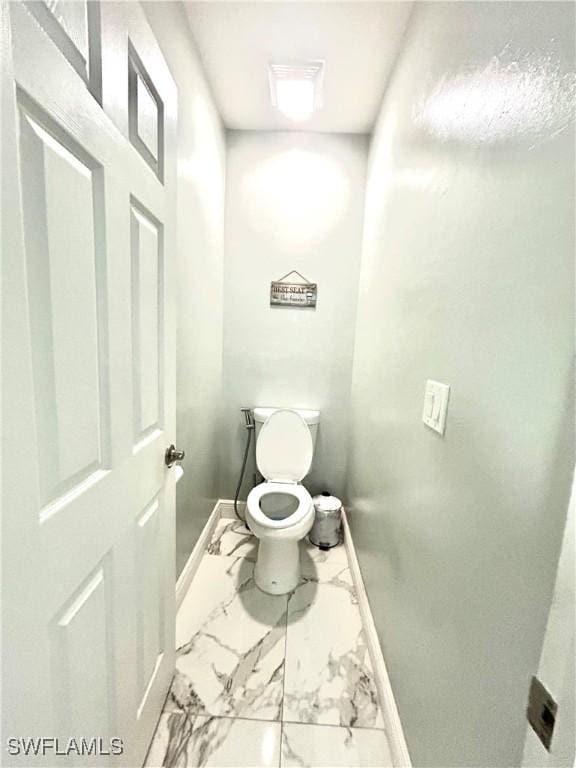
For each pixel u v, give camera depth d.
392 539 1.09
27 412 0.43
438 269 0.81
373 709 1.06
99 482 0.62
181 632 1.31
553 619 0.32
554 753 0.30
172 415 1.00
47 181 0.46
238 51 1.36
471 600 0.60
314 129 1.85
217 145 1.72
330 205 1.92
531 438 0.46
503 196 0.55
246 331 2.04
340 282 1.98
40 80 0.43
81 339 0.55
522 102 0.51
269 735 0.98
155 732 0.97
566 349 0.40
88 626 0.60
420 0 1.05
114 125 0.61
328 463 2.11
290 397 2.08
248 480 2.14
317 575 1.66
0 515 0.40
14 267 0.40
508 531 0.50
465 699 0.60
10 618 0.42
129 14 0.65
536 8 0.48
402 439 1.03
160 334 0.91
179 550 1.44
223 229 1.94
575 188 0.40
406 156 1.13
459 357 0.68
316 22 1.21
